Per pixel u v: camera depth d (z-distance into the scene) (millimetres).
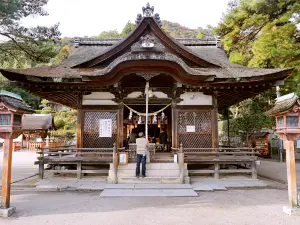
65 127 28812
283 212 5523
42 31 14594
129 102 10445
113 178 8266
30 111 5801
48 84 9445
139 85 10500
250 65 17938
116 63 8750
